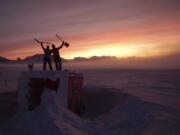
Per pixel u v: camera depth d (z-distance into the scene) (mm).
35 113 12578
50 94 13703
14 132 11328
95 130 11391
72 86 15773
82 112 17047
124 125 12258
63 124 10945
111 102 20125
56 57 15844
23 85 14883
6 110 16297
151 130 11344
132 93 25469
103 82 50469
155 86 38594
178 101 20562
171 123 12570
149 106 16719
